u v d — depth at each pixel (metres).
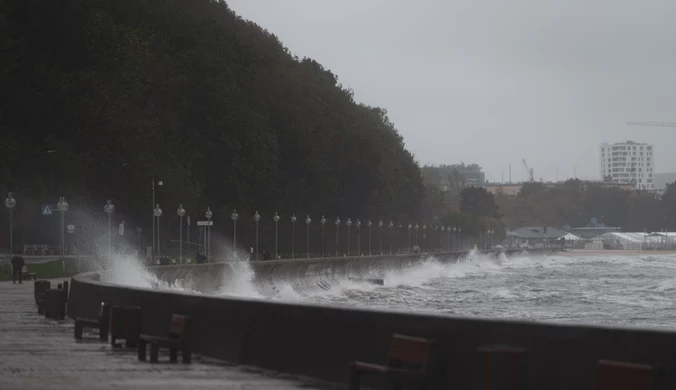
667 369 15.93
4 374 25.05
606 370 15.73
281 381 23.70
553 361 17.66
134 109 174.62
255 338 26.11
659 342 16.12
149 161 173.75
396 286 151.50
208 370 25.81
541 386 17.77
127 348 31.61
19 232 146.75
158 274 87.19
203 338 28.56
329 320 23.38
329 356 23.28
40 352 30.61
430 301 110.88
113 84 165.62
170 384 23.11
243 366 26.39
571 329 17.44
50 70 154.62
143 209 168.62
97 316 38.47
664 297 117.69
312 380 23.73
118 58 167.50
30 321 44.69
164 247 181.50
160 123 198.50
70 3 159.12
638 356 16.38
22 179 146.75
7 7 156.00
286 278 119.50
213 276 103.38
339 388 22.52
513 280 178.75
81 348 31.92
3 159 140.25
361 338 22.27
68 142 154.00
